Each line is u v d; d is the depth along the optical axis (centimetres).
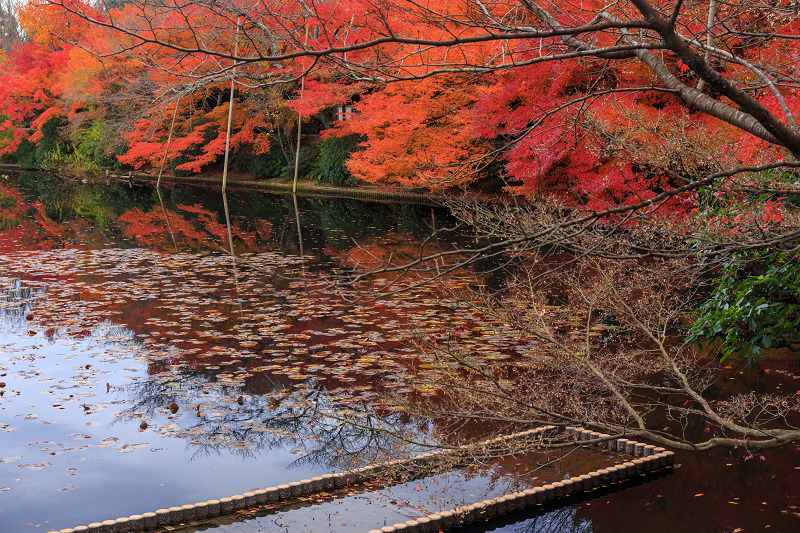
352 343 931
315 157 3216
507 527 500
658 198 250
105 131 3475
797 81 347
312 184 3052
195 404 718
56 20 2888
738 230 440
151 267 1504
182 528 488
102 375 809
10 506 517
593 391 662
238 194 2988
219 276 1409
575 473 566
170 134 3123
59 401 725
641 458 584
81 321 1048
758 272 525
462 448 485
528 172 1348
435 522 492
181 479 562
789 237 304
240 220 2228
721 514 507
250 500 520
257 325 1034
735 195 421
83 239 1906
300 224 2116
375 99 2155
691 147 467
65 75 3275
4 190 3228
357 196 2755
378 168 2216
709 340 548
